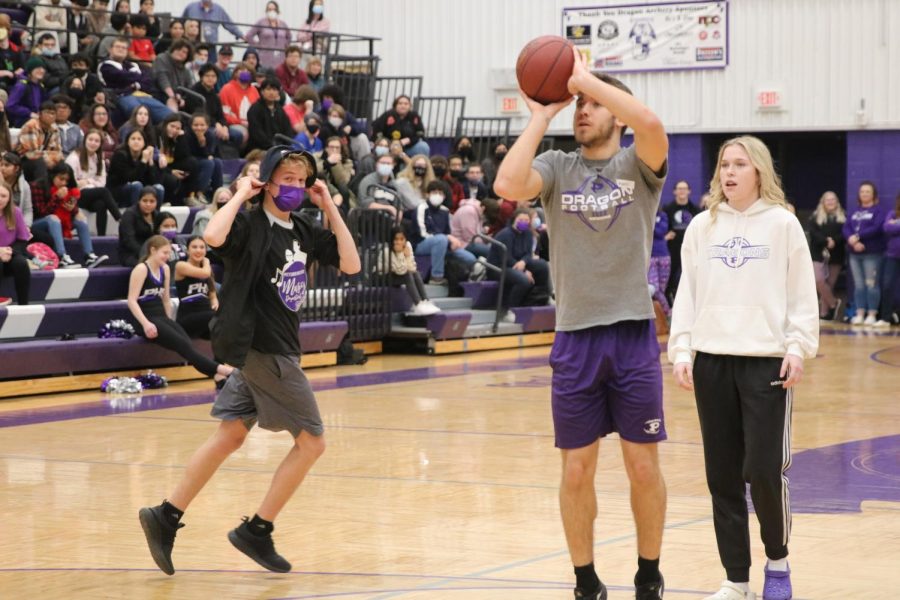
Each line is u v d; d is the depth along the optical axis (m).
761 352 7.51
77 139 24.88
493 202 29.88
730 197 7.70
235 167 28.16
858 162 33.66
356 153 30.03
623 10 35.56
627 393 7.25
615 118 7.37
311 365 23.61
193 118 25.92
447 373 22.64
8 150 22.67
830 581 8.24
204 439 14.98
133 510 10.91
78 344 19.78
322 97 30.64
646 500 7.38
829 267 33.66
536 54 7.29
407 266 26.39
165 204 25.22
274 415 8.55
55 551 9.41
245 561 9.06
